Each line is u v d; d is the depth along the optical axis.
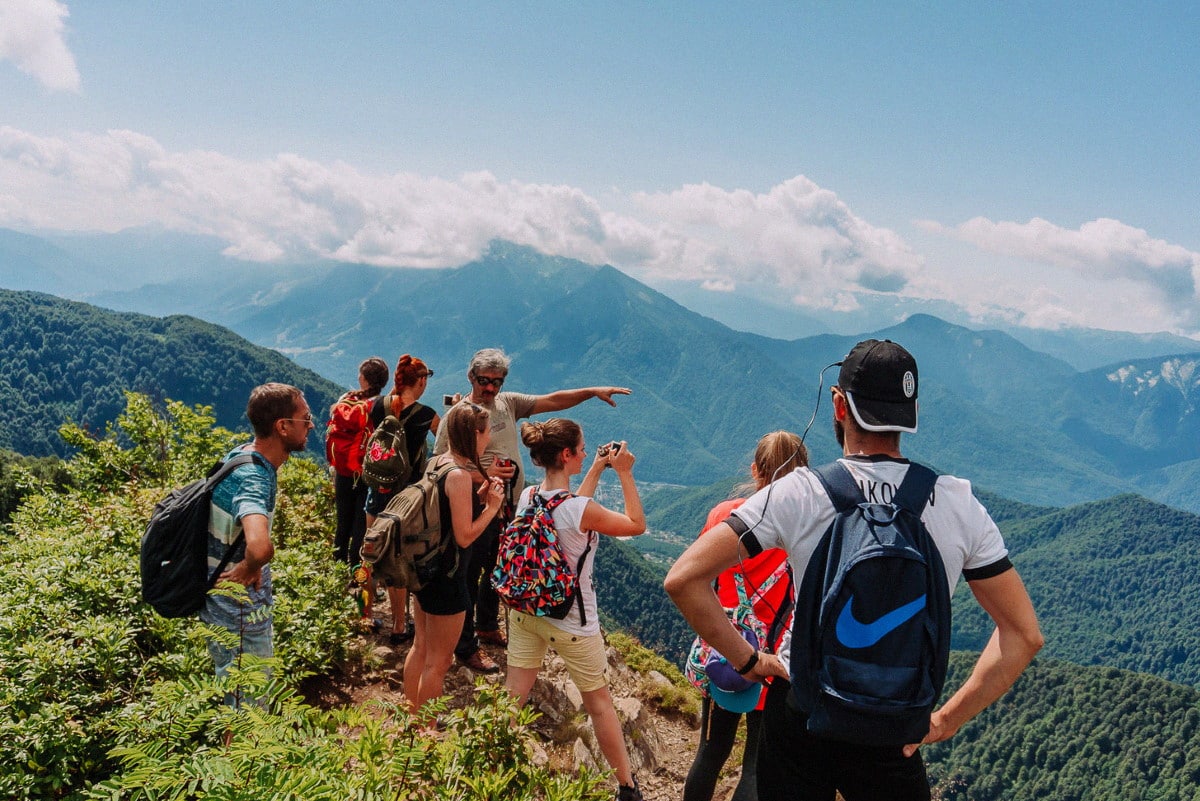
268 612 4.26
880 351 2.46
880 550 2.20
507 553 4.64
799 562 2.38
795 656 2.34
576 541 4.57
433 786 3.06
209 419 11.28
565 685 6.68
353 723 3.01
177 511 4.11
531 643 4.80
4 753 3.77
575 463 4.69
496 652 7.02
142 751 2.47
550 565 4.50
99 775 4.06
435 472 4.90
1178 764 151.00
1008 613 2.37
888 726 2.15
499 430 6.23
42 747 3.83
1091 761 162.62
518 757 3.27
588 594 4.63
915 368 2.48
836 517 2.33
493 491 5.04
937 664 2.20
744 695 3.97
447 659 5.03
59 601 5.10
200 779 2.32
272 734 2.59
